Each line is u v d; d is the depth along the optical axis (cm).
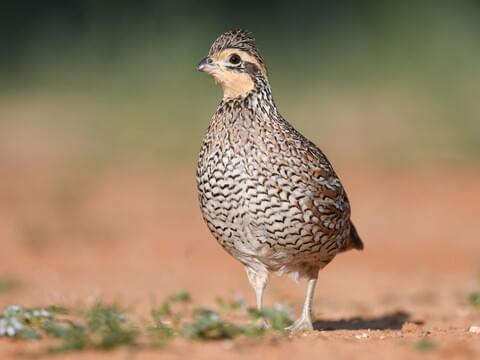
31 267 1366
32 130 2555
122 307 995
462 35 2989
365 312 1053
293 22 3259
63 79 3034
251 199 809
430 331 835
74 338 711
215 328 738
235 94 834
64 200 1897
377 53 3066
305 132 2461
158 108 2694
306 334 789
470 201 1934
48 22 3241
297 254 834
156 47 3047
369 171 2172
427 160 2264
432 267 1434
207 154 824
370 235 1669
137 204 1900
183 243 1585
